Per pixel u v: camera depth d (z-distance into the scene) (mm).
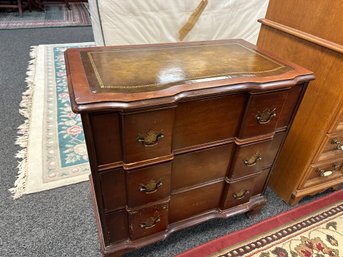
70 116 1780
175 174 854
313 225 1145
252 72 809
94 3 1435
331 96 953
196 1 1559
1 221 1081
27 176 1301
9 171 1324
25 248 985
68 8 4547
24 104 1859
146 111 632
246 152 893
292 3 1014
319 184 1243
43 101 1915
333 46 879
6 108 1805
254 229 1113
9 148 1468
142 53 907
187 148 806
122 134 653
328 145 1076
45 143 1525
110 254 896
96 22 1505
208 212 1058
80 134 1623
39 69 2385
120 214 835
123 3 1396
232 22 1751
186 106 708
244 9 1736
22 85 2105
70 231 1059
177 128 742
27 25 3582
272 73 809
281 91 794
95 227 1080
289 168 1202
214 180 957
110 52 894
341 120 994
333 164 1196
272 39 1130
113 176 731
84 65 771
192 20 1604
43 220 1097
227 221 1147
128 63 813
